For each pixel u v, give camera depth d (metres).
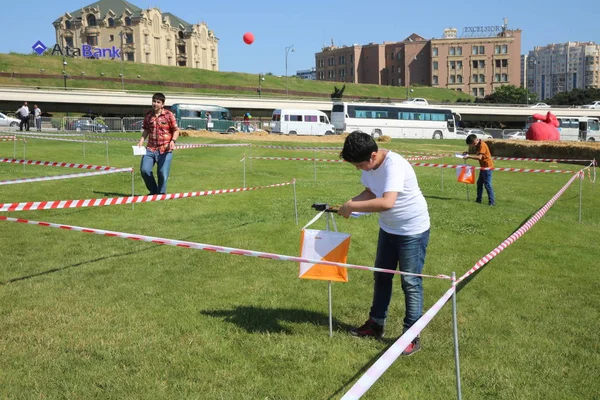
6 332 4.36
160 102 10.23
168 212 9.52
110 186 12.22
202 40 122.06
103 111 62.53
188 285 5.66
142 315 4.80
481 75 121.06
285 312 5.01
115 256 6.66
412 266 4.26
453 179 16.88
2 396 3.41
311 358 4.09
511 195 13.69
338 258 4.21
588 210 11.72
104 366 3.87
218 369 3.86
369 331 4.54
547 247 7.80
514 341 4.53
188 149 23.31
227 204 10.50
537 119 35.50
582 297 5.67
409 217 4.19
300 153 24.50
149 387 3.59
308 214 9.66
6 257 6.45
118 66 82.06
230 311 4.98
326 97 92.31
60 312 4.81
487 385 3.78
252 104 68.81
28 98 55.69
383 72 131.88
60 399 3.43
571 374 3.97
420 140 44.56
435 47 121.94
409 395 3.60
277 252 7.07
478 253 7.38
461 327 4.80
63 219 8.67
